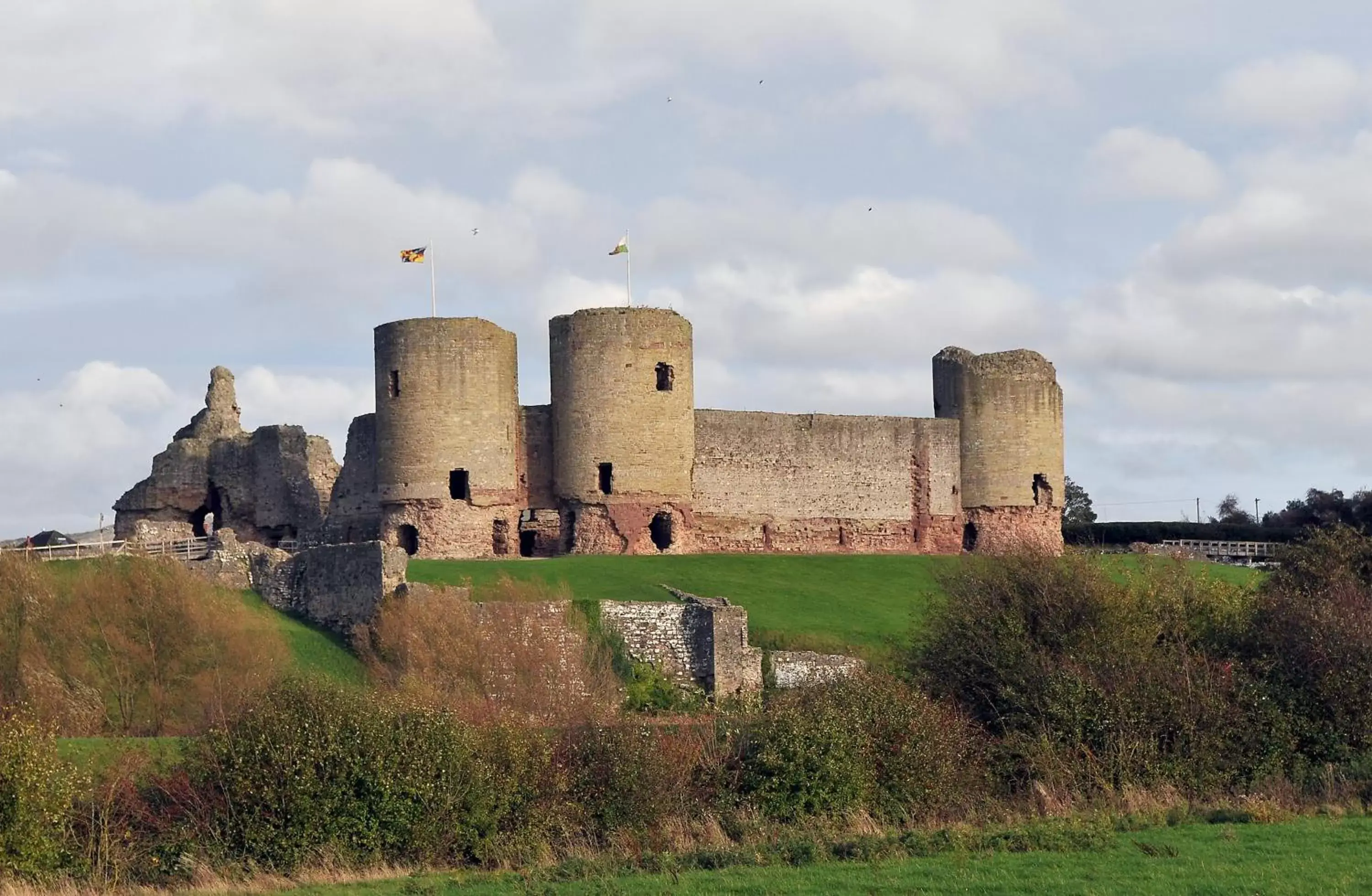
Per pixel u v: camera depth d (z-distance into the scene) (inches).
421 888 3481.8
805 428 7593.5
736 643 5447.8
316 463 7519.7
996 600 4943.4
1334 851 3528.5
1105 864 3462.1
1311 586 5620.1
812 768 4116.6
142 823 3816.4
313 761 3846.0
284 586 5954.7
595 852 3850.9
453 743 3946.9
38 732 3841.0
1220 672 4635.8
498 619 5354.3
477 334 6929.1
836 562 7003.0
